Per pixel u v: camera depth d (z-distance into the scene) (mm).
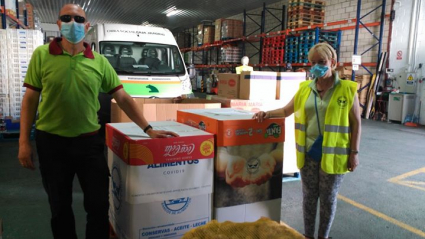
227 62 16578
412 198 4195
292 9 12133
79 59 2117
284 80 4559
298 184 4660
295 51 11852
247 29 17891
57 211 2174
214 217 2275
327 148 2484
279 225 1691
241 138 2256
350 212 3742
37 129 2172
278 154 2422
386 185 4672
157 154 2027
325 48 2428
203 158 2166
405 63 10500
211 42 18438
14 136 7387
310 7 11930
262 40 14555
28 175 4828
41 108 2131
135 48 6637
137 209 2033
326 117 2492
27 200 3922
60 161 2174
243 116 2438
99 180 2242
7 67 6832
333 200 2602
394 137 8125
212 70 19578
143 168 2006
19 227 3248
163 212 2100
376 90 10977
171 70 6578
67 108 2098
